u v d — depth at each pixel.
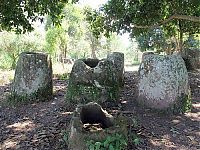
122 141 4.04
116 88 6.25
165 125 5.28
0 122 5.60
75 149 4.05
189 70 12.61
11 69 15.01
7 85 9.36
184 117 5.72
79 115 4.43
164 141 4.61
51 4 7.46
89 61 6.63
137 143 4.34
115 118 4.52
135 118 5.45
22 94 6.65
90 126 4.57
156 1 9.02
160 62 5.91
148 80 5.99
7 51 16.02
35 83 6.73
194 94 7.64
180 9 9.32
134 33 9.96
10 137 4.88
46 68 6.91
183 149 4.40
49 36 15.35
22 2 7.39
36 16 7.79
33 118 5.71
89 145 3.94
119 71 8.29
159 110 5.83
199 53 13.24
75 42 30.66
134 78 10.35
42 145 4.43
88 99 6.02
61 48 17.84
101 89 6.05
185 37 20.86
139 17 9.38
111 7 9.23
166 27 12.84
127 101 6.51
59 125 5.19
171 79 5.84
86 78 6.12
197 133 5.01
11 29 8.33
